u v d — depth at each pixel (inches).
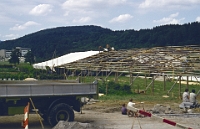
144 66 1405.0
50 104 639.1
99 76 2183.8
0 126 661.9
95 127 609.3
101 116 788.0
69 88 637.9
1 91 596.4
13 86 602.9
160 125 666.2
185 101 895.1
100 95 1180.5
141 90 1342.3
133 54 1584.6
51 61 2623.0
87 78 1868.8
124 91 1277.1
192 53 1366.9
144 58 1528.1
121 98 1118.4
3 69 2746.1
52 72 2265.0
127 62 1509.6
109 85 1320.1
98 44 4451.3
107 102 1022.4
